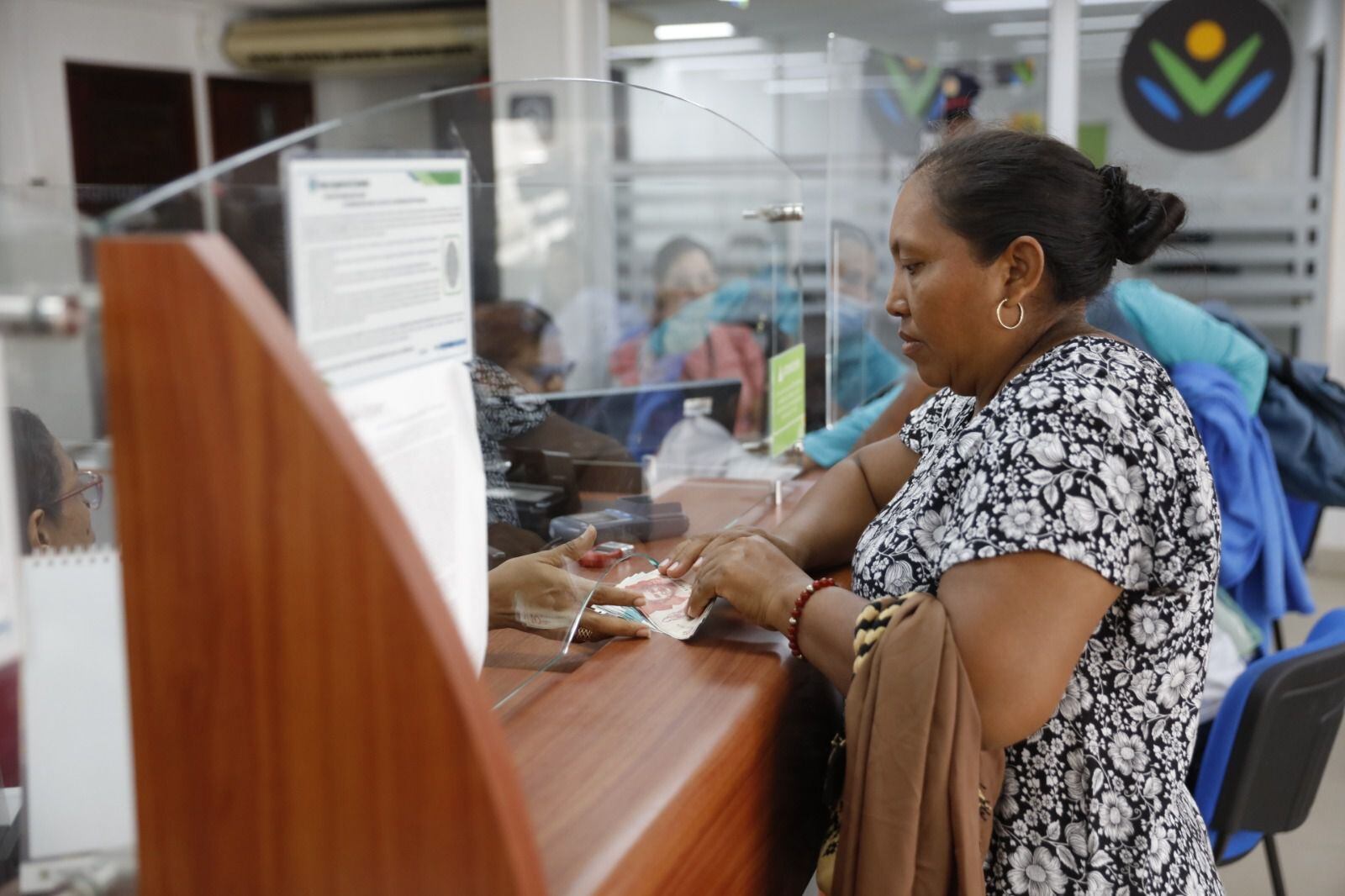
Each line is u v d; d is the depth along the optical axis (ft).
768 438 6.12
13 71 17.75
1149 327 7.30
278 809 2.06
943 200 3.52
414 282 2.79
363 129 2.62
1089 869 3.42
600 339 5.85
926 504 3.67
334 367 2.50
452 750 2.00
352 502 1.94
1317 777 6.02
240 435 1.94
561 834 2.52
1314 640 6.22
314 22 19.97
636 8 16.34
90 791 2.21
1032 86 15.49
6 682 2.18
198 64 20.13
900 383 7.82
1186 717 3.57
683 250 6.07
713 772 2.94
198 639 2.03
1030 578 3.10
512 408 4.14
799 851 3.80
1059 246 3.45
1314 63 14.42
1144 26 14.87
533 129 4.88
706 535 4.71
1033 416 3.26
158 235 2.05
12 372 2.04
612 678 3.48
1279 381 8.19
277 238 2.32
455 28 19.38
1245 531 7.07
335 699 2.02
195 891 2.12
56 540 2.15
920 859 3.14
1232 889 8.36
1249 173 14.87
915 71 9.64
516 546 3.82
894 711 3.12
